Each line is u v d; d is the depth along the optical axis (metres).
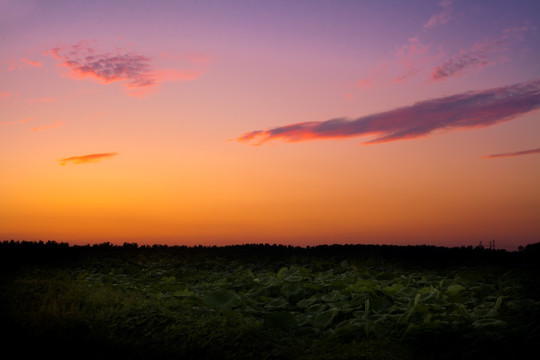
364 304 11.52
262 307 11.95
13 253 18.22
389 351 8.87
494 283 15.27
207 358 8.63
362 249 22.34
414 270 18.36
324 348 9.16
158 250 22.16
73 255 19.52
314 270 18.48
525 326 9.12
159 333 9.46
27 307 10.81
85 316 10.13
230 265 19.33
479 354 8.28
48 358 8.52
